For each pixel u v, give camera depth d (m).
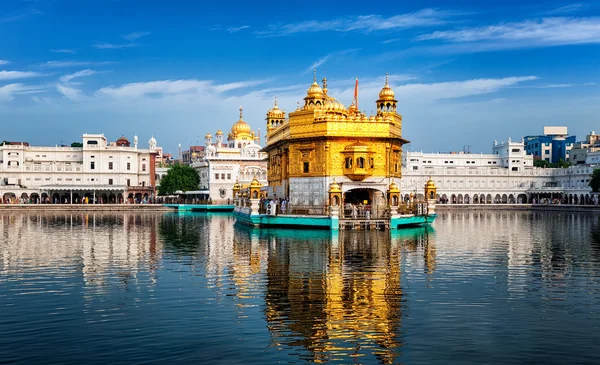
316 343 15.91
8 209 103.25
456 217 86.25
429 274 26.61
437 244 39.97
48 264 29.98
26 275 26.50
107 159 126.19
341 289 22.94
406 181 133.50
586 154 148.50
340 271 27.38
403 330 17.12
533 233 51.28
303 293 22.16
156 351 15.30
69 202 124.19
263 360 14.60
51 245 39.66
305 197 57.19
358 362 14.48
